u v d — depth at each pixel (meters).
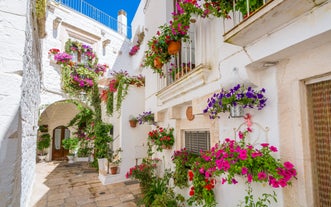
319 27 1.24
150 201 3.91
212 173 2.09
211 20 2.71
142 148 6.77
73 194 5.13
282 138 1.69
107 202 4.57
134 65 11.42
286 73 1.69
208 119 2.86
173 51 3.35
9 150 1.63
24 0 1.83
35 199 4.77
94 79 9.85
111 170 6.29
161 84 4.59
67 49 9.15
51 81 8.59
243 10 1.81
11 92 1.68
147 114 5.16
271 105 1.80
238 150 1.81
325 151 1.49
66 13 9.27
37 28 3.43
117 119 7.73
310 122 1.59
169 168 4.12
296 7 1.28
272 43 1.59
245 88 1.99
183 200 3.34
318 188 1.52
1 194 1.57
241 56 1.95
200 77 2.77
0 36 1.68
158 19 4.91
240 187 2.09
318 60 1.45
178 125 3.88
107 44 10.88
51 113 11.98
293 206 1.56
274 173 1.52
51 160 11.85
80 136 11.20
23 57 1.79
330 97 1.47
